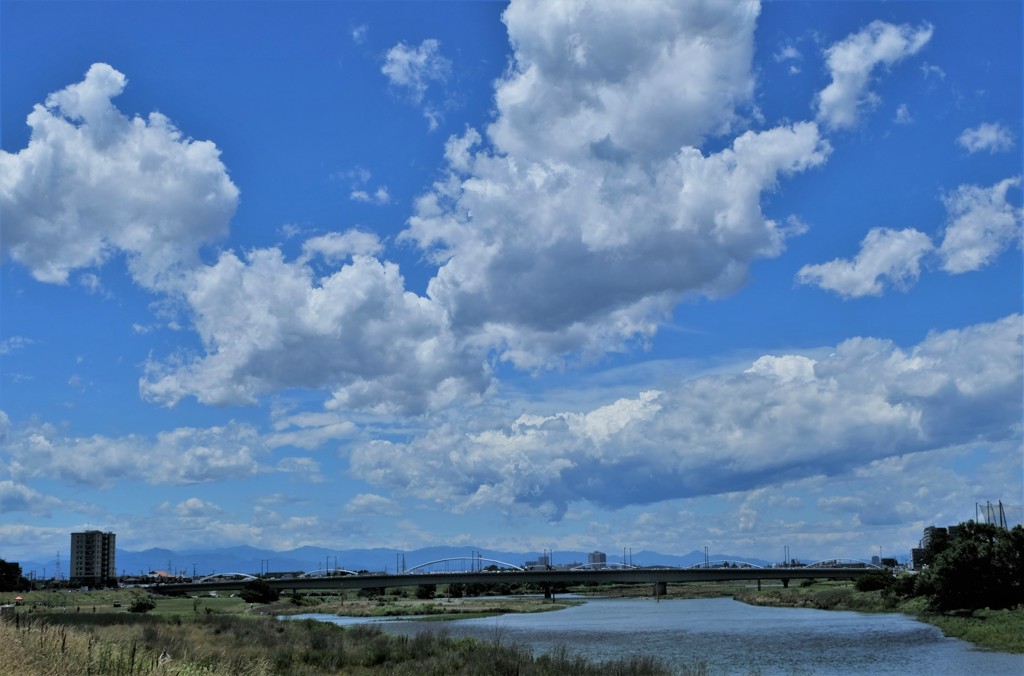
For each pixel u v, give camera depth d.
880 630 109.88
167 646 53.03
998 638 87.06
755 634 111.69
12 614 57.81
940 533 177.62
